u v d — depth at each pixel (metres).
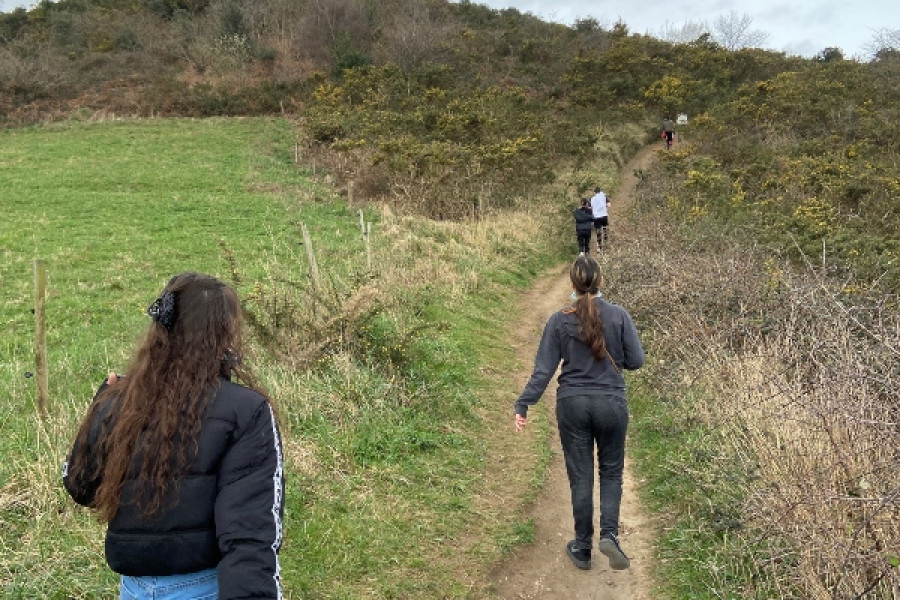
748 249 10.37
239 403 2.25
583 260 4.66
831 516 3.93
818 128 28.73
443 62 43.28
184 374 2.23
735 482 5.04
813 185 17.41
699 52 46.94
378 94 33.31
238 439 2.22
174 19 48.88
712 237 12.06
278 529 2.22
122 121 33.28
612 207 23.89
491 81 41.38
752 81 43.91
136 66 41.94
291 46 45.34
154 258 13.45
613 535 4.53
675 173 23.34
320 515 5.03
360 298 7.65
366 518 5.09
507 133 26.56
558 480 6.23
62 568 4.13
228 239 15.30
